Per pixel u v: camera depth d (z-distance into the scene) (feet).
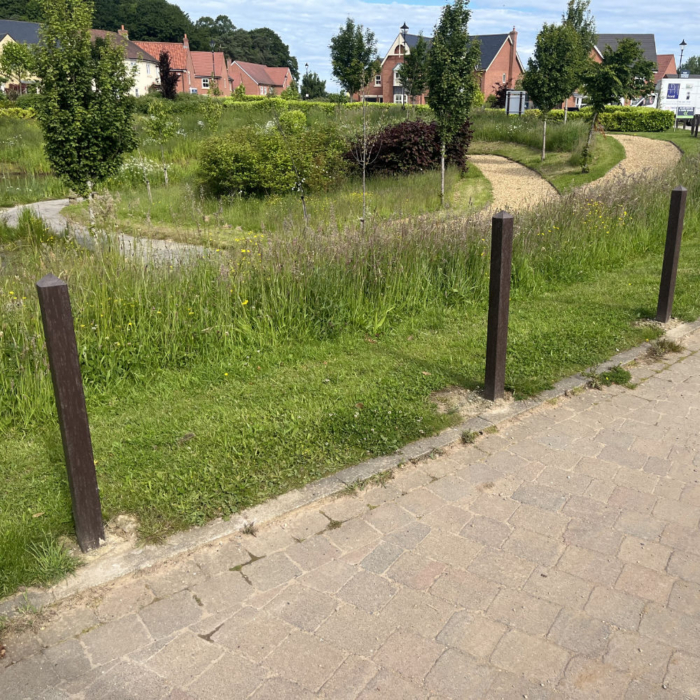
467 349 18.11
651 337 18.97
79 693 7.38
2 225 39.81
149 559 9.48
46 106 41.45
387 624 8.39
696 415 14.35
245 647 8.04
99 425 13.76
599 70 59.62
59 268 18.85
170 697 7.32
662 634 8.21
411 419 13.74
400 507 10.96
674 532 10.30
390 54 182.09
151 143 76.43
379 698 7.30
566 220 29.73
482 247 24.44
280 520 10.57
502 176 64.44
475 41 51.42
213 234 37.58
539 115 82.99
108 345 16.46
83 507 9.42
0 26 224.94
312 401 14.60
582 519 10.64
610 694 7.34
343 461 12.15
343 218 42.42
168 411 14.38
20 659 7.85
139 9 339.77
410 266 22.62
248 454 12.19
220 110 95.91
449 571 9.40
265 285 19.76
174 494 10.94
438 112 52.54
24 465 12.14
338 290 20.35
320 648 8.01
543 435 13.46
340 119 86.02
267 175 51.31
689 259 28.78
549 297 23.54
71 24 40.19
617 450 12.86
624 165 62.18
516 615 8.54
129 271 18.93
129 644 8.08
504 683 7.50
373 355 17.78
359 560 9.64
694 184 39.11
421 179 58.34
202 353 17.56
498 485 11.64
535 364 16.80
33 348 14.89
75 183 44.11
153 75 246.68
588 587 9.07
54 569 9.10
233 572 9.37
